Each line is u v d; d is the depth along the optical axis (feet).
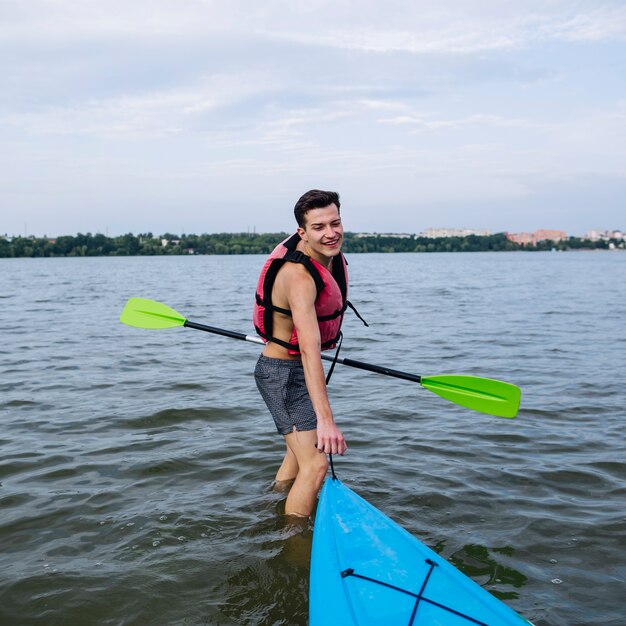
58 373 22.97
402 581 8.05
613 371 22.74
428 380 11.18
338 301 10.25
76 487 12.07
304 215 9.68
